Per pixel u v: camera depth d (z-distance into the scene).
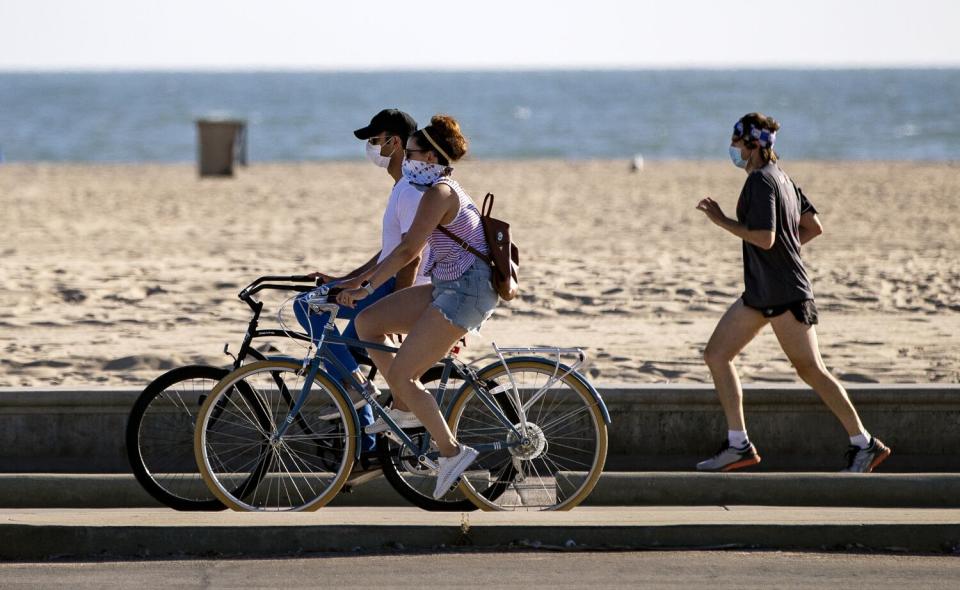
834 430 26.75
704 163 138.62
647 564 19.98
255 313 22.31
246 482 22.28
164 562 20.28
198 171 116.06
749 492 23.42
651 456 26.78
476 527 21.05
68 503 23.34
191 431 23.25
